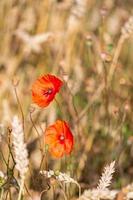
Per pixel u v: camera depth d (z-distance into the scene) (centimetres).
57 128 123
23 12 225
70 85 176
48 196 154
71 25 216
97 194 100
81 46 216
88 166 176
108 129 182
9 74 210
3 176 124
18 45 221
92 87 200
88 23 226
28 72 214
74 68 209
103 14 204
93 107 186
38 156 171
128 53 227
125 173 182
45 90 128
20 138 107
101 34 211
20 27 223
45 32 221
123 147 180
